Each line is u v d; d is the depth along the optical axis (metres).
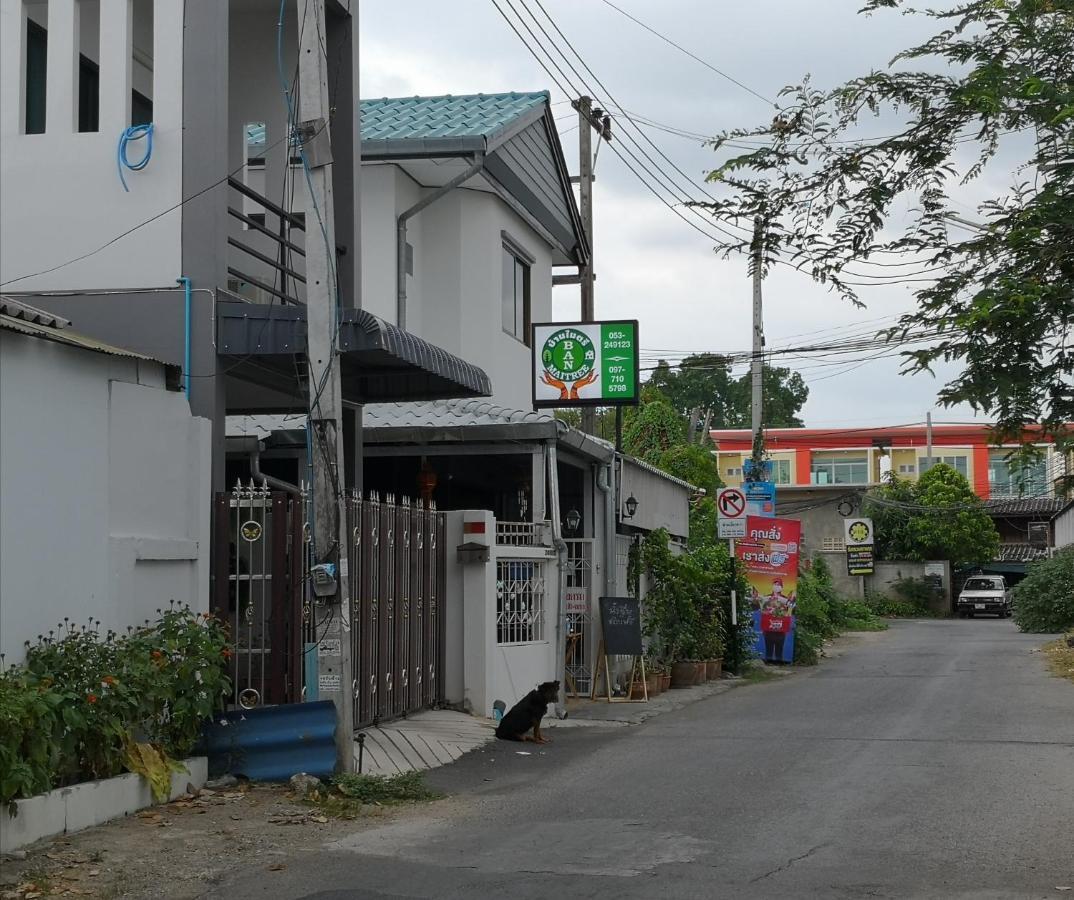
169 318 11.59
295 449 16.61
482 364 21.19
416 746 12.17
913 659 28.34
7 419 8.59
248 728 10.20
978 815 9.30
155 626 9.94
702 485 34.31
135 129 11.89
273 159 15.27
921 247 7.70
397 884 7.41
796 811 9.53
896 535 57.69
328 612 10.44
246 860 8.02
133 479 10.06
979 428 65.94
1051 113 7.41
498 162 20.62
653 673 19.97
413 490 19.84
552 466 16.81
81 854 7.86
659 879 7.43
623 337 21.12
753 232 8.23
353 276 14.65
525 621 16.02
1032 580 41.84
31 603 8.77
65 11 12.20
